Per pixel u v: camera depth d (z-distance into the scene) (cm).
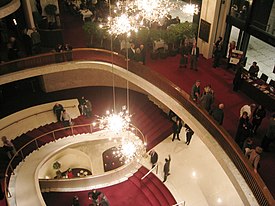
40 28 1648
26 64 1488
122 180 1402
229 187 1263
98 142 1588
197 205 1230
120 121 1105
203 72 1455
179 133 1538
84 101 1622
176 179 1336
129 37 1454
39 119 1645
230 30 1477
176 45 1552
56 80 1773
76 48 1559
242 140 1053
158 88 1350
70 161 1636
